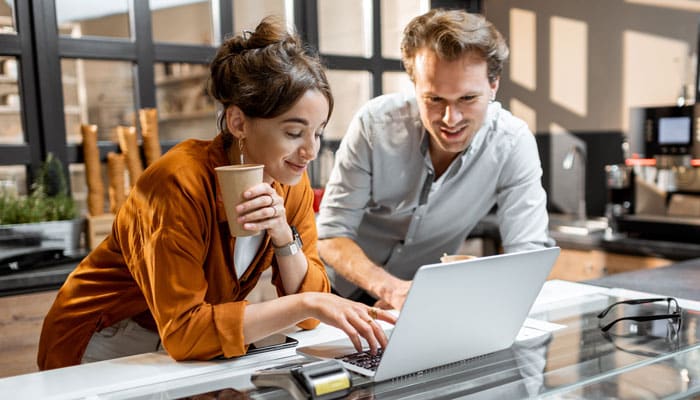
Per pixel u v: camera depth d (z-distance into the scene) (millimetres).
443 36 1338
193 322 1032
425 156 1725
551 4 3682
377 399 842
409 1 3852
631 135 2998
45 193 2689
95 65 3902
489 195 1819
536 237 1696
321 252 1784
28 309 2271
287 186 1255
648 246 2791
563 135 3693
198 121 4727
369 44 3600
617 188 3084
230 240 1139
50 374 1012
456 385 898
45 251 2422
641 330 1160
